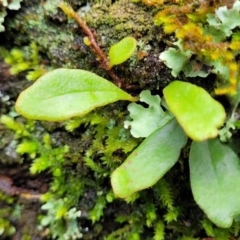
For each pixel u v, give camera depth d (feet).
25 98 0.28
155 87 0.32
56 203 0.36
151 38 0.31
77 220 0.36
